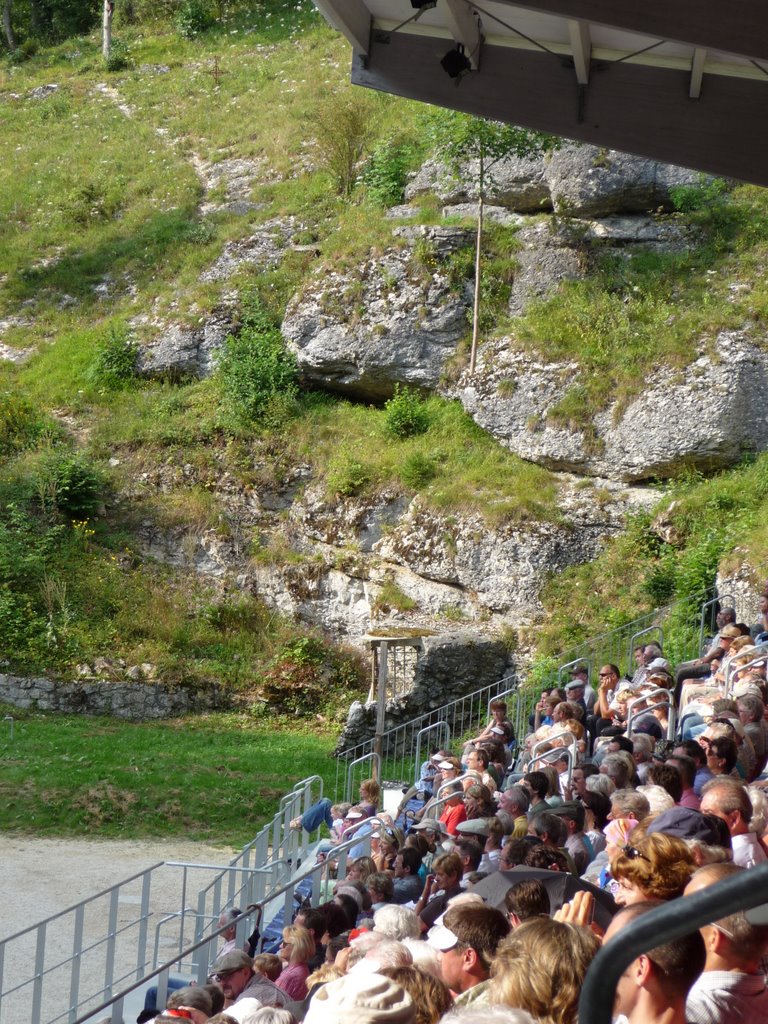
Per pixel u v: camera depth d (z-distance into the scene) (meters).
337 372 29.98
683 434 24.98
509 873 6.48
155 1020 6.73
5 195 41.31
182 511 28.25
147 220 38.50
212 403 30.42
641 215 30.02
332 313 29.94
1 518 27.36
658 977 3.30
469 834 9.25
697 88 9.95
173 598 27.03
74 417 31.00
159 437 29.58
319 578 27.30
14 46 54.38
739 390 24.83
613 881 7.10
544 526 25.48
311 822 15.39
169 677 25.17
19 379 32.69
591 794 9.10
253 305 32.16
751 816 7.15
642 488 25.92
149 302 34.34
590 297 28.38
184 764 20.72
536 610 25.03
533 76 10.23
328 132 37.00
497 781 12.56
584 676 16.14
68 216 39.28
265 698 25.45
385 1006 3.57
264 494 28.55
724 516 23.84
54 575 26.38
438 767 13.87
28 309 35.75
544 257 29.39
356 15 9.90
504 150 28.48
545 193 30.77
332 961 7.88
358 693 25.78
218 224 37.34
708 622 21.89
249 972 8.23
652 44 9.75
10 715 23.56
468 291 29.52
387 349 29.25
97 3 55.88
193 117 44.41
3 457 29.20
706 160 10.09
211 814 18.81
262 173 39.78
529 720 19.28
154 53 50.75
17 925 13.77
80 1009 11.29
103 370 32.06
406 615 26.14
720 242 28.64
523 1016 3.02
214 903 12.54
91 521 28.12
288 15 51.00
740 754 9.97
